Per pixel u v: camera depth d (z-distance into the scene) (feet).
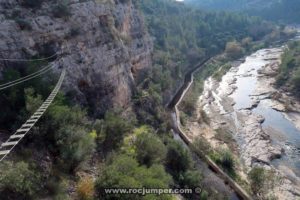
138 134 174.50
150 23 514.27
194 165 192.75
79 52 181.06
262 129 268.21
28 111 115.03
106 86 201.05
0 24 140.15
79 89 176.86
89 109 178.50
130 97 246.06
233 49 589.32
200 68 502.38
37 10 162.61
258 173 178.70
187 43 585.22
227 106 331.16
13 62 137.80
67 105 143.33
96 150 150.92
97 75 193.26
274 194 175.94
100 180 119.34
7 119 118.83
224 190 177.27
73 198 110.52
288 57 423.64
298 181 193.06
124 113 218.18
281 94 350.02
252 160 217.56
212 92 386.11
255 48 638.94
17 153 107.76
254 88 387.96
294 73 381.19
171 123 277.44
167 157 180.04
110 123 165.89
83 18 191.52
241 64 524.52
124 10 291.38
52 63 156.66
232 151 230.89
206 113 314.55
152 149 159.94
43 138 120.67
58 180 112.68
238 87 397.39
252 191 177.78
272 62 502.79
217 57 575.79
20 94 124.98
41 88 133.18
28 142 115.44
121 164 128.06
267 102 337.31
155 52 405.18
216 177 191.21
